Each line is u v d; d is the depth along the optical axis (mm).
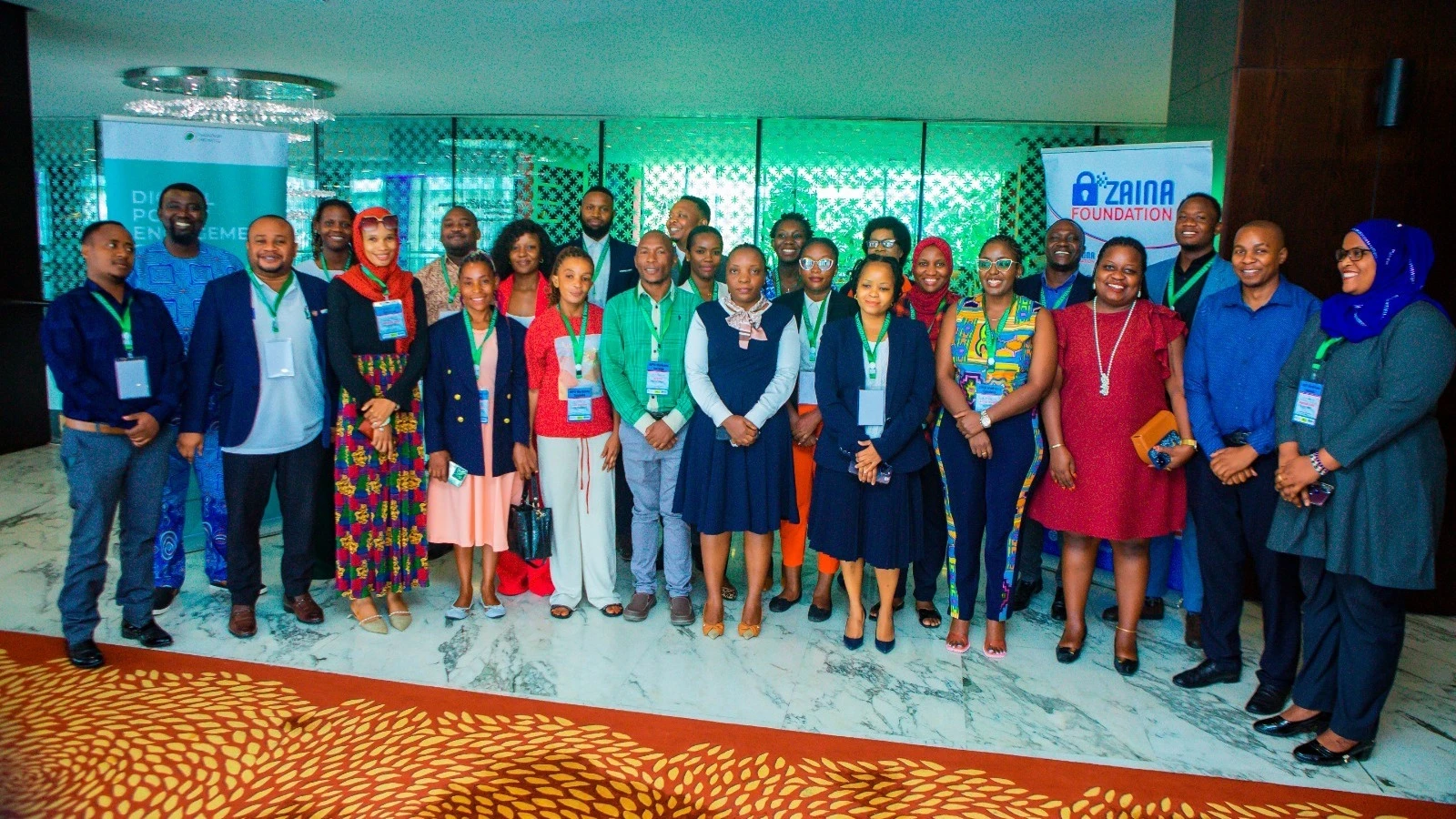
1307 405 2830
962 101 7750
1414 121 4016
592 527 3928
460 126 8984
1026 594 4215
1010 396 3387
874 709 3160
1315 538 2803
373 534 3660
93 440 3240
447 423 3768
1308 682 2967
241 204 4773
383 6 5273
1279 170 4109
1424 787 2723
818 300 3982
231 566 3639
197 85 7559
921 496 3654
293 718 3016
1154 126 8633
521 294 4074
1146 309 3396
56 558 4527
